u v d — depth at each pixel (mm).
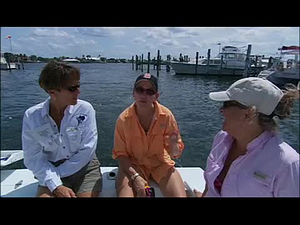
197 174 2176
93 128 1891
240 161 1229
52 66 1628
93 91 8828
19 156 2221
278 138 1191
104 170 2213
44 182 1641
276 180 1119
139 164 1907
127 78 11898
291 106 1165
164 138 1891
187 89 12172
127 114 1868
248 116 1186
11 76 17641
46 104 1766
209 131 6305
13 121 7590
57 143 1755
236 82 1243
